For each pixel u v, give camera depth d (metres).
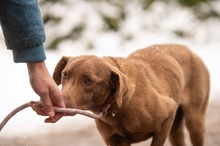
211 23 15.94
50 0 14.69
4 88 13.48
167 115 6.60
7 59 16.52
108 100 5.94
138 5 15.38
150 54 7.26
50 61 15.40
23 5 4.22
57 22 14.62
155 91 6.55
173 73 7.22
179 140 8.27
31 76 4.37
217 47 17.36
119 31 15.32
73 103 5.41
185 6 15.20
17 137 10.09
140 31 15.89
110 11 14.93
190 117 7.82
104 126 6.49
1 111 11.72
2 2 4.21
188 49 7.93
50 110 4.45
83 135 10.09
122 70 6.30
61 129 10.60
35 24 4.26
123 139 6.64
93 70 5.66
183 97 7.73
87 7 15.00
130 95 6.11
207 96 8.15
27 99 12.61
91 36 15.16
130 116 6.25
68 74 5.63
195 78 7.83
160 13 15.68
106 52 16.38
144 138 6.71
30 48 4.28
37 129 10.61
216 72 15.00
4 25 4.29
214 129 9.65
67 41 14.92
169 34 16.30
